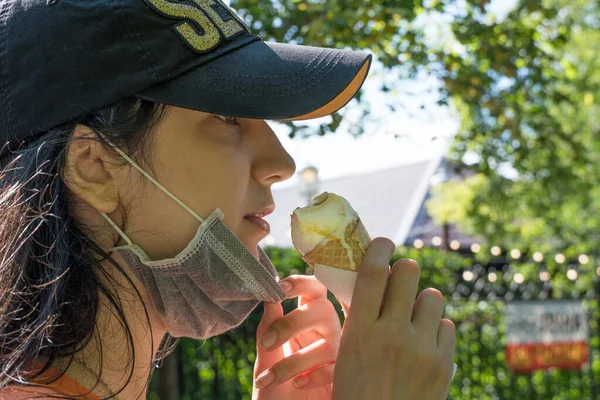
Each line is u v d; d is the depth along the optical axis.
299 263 6.45
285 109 1.38
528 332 7.33
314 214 1.50
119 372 1.39
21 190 1.33
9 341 1.31
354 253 1.49
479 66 5.57
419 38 5.27
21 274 1.31
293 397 1.84
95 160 1.36
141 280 1.42
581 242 12.44
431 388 1.42
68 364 1.31
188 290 1.43
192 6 1.43
